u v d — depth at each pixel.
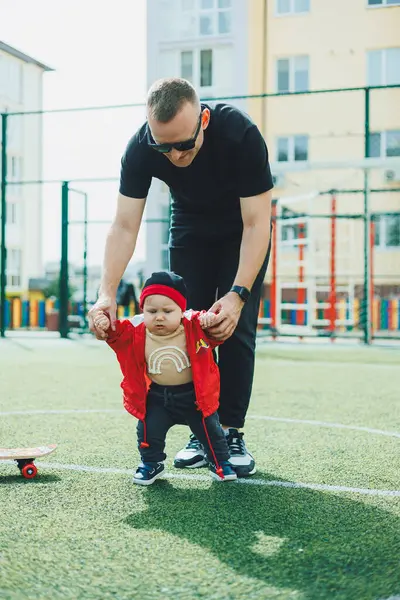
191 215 3.27
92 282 30.75
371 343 12.47
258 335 12.84
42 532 2.23
